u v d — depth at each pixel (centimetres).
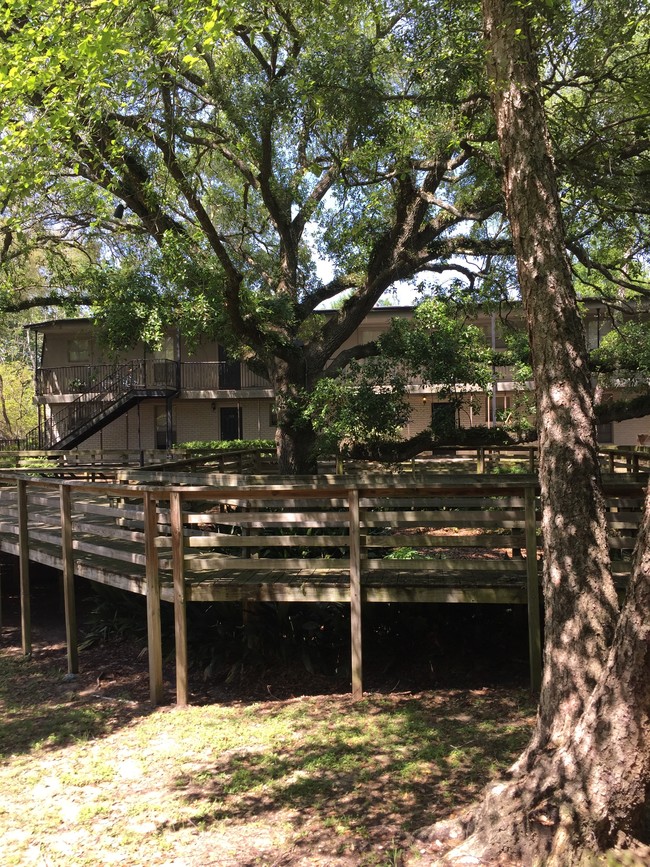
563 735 328
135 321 1123
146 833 384
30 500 856
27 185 802
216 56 1112
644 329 1259
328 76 847
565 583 352
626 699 278
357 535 584
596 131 804
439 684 600
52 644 818
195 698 616
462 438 1209
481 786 407
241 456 1396
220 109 1079
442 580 599
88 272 1181
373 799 403
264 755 480
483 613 670
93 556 773
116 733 543
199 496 600
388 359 1187
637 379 1342
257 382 2709
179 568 601
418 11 800
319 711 561
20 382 4153
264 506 780
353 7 879
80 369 2798
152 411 2855
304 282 1493
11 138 728
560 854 280
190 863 349
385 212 1275
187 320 1077
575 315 383
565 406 371
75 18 666
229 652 679
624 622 279
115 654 750
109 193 902
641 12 852
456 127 867
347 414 1098
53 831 392
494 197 1149
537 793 303
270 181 1223
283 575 648
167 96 909
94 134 895
